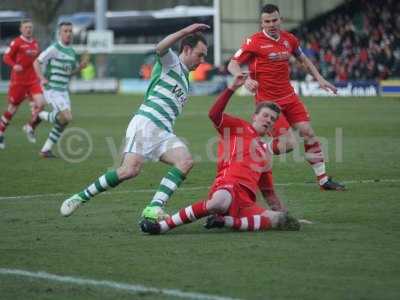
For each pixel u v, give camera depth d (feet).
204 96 293.84
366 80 281.95
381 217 72.08
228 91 65.41
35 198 86.28
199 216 64.69
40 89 138.72
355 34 303.48
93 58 344.90
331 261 55.62
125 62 344.69
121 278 51.83
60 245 61.72
